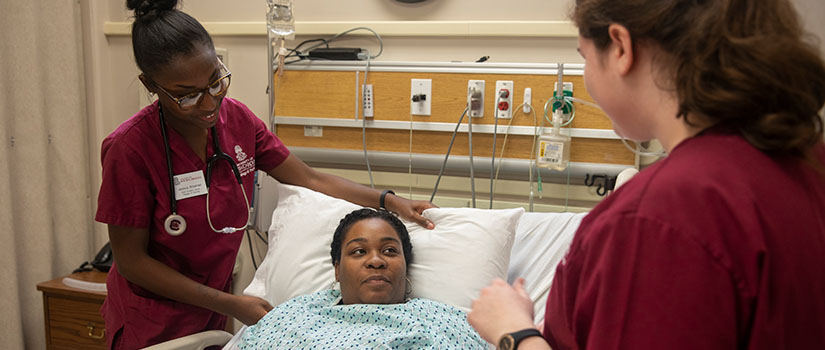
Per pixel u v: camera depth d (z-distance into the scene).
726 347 0.51
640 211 0.55
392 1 2.21
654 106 0.61
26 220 2.38
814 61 0.52
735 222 0.52
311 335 1.39
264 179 2.19
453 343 1.39
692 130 0.59
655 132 0.64
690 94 0.55
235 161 1.62
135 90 2.59
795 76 0.51
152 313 1.54
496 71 2.03
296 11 2.33
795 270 0.52
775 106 0.53
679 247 0.52
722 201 0.52
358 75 2.16
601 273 0.56
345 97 2.19
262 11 2.37
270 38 2.15
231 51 2.40
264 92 2.39
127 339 1.58
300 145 2.29
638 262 0.53
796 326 0.52
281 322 1.46
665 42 0.57
